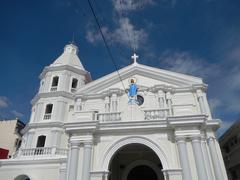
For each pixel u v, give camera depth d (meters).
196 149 11.27
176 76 19.47
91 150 12.14
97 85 20.44
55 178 16.70
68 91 24.89
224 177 11.31
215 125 12.38
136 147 15.49
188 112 12.34
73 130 12.54
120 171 15.76
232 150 21.16
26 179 17.91
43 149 19.30
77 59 28.61
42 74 27.14
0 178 17.38
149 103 18.38
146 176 15.63
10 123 35.12
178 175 10.91
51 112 23.75
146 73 20.05
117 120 13.08
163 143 11.98
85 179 11.29
